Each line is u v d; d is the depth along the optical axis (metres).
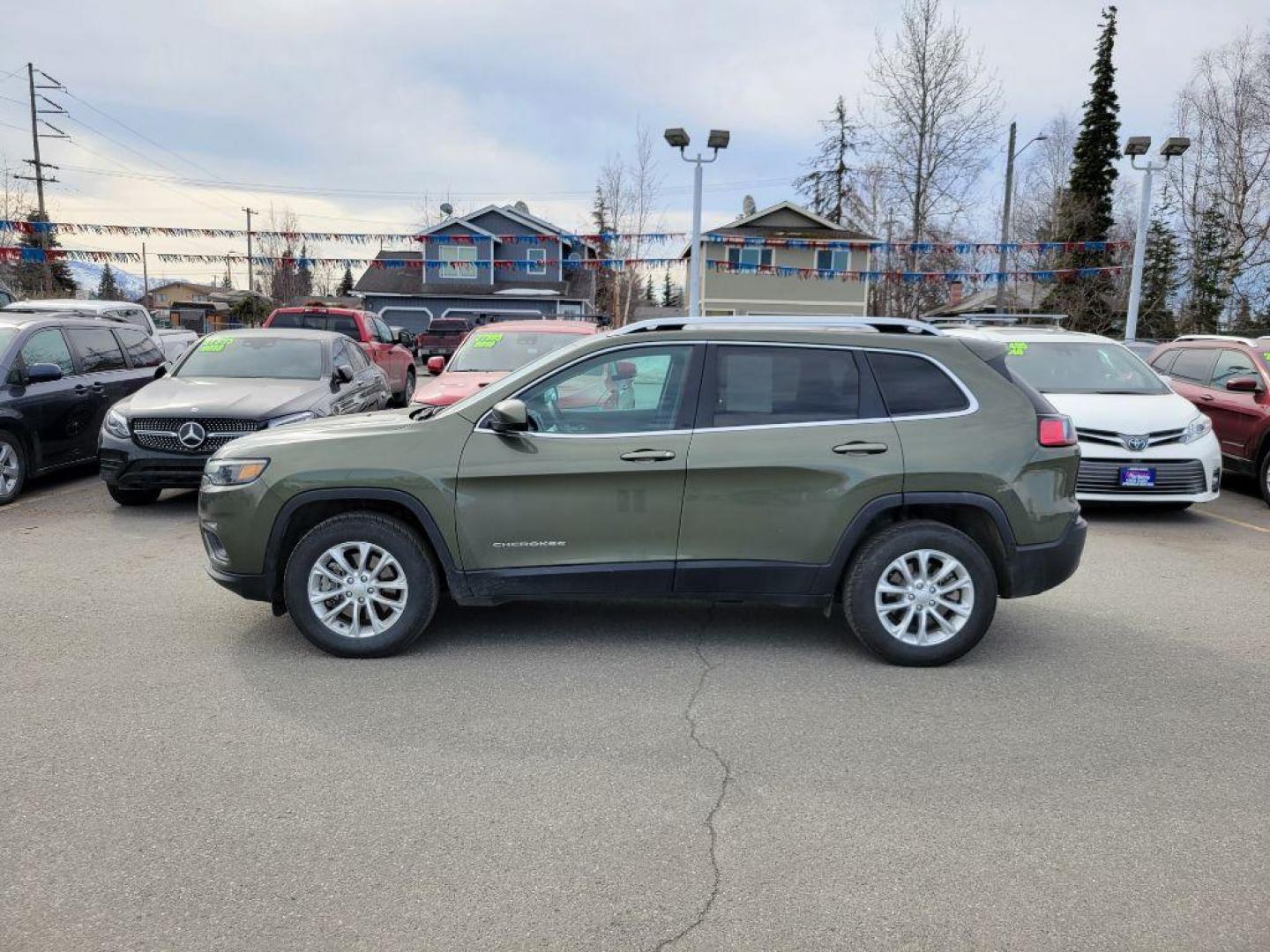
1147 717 4.28
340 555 4.82
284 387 8.80
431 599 4.86
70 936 2.67
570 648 5.08
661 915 2.80
